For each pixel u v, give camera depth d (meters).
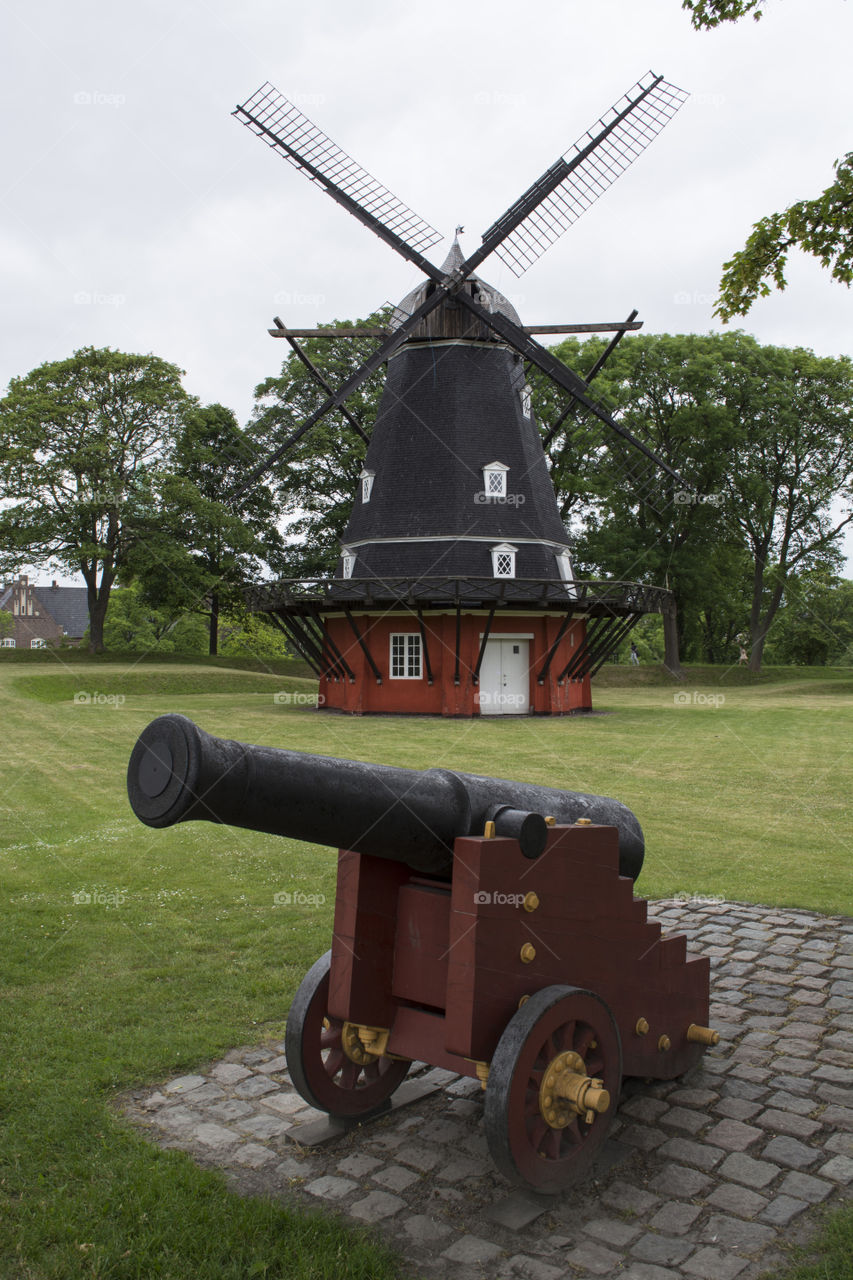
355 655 28.66
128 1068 5.35
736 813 13.05
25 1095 4.98
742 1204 4.15
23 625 88.88
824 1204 4.14
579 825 4.59
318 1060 4.61
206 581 44.81
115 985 6.59
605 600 27.47
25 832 11.41
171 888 9.10
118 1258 3.67
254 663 49.31
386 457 30.25
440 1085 5.35
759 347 47.44
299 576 47.66
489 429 29.77
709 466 45.56
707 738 22.27
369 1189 4.26
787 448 48.78
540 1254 3.79
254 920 8.11
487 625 27.47
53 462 41.00
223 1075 5.34
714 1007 6.49
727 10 8.45
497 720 26.70
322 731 23.14
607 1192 4.26
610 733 23.19
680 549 47.72
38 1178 4.22
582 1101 4.05
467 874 4.10
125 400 42.81
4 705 26.69
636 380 45.72
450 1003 4.14
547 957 4.38
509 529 29.03
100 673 37.72
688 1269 3.69
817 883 9.52
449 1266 3.71
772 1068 5.55
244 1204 4.04
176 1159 4.41
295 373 44.50
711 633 72.00
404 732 23.02
